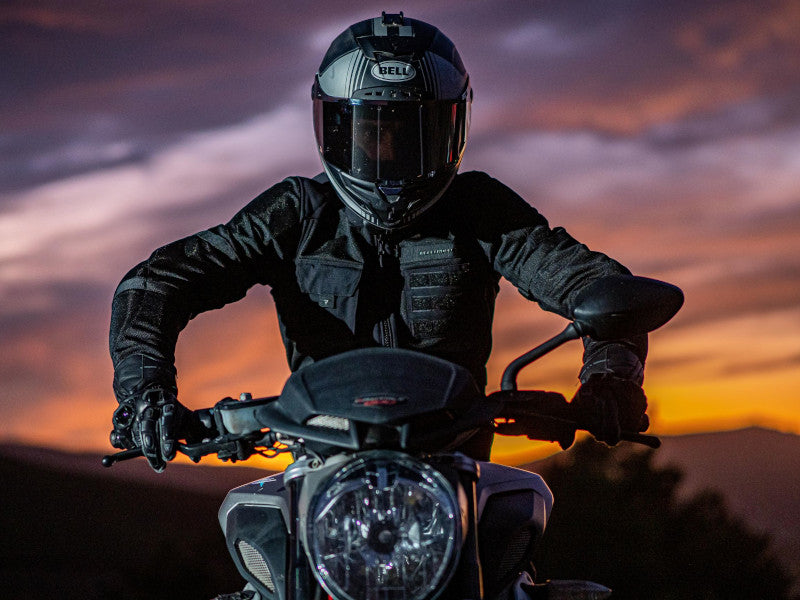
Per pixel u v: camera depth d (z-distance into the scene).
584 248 2.82
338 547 1.89
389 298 2.84
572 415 2.29
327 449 2.02
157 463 2.28
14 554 12.41
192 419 2.28
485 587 2.11
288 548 2.07
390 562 1.88
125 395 2.51
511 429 2.27
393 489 1.89
